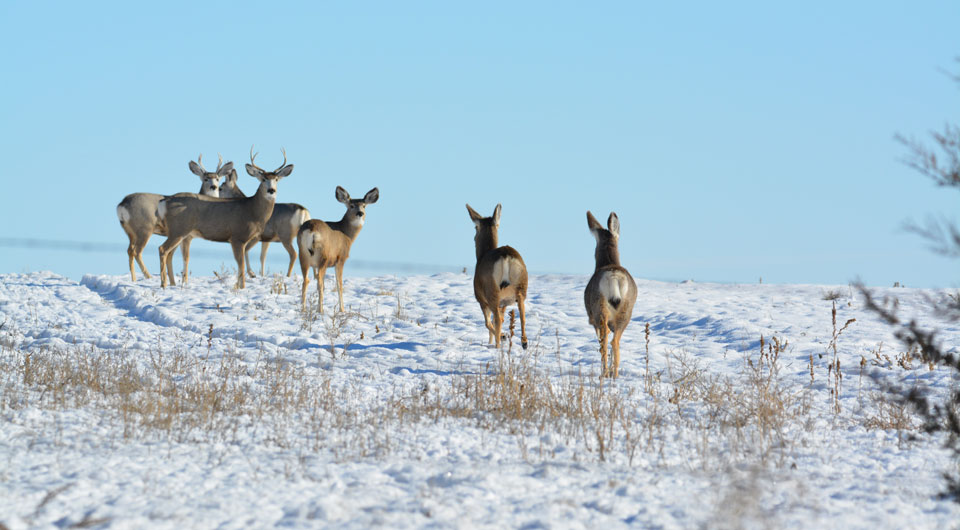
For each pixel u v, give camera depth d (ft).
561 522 67.46
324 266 222.89
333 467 85.51
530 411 117.50
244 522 66.54
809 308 238.89
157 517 66.80
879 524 68.44
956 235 62.34
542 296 270.26
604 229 163.94
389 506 71.20
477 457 92.53
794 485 81.61
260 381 140.05
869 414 126.00
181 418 108.17
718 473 86.63
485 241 189.26
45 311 225.97
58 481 76.79
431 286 283.59
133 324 208.74
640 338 204.03
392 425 108.06
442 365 161.68
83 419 105.19
